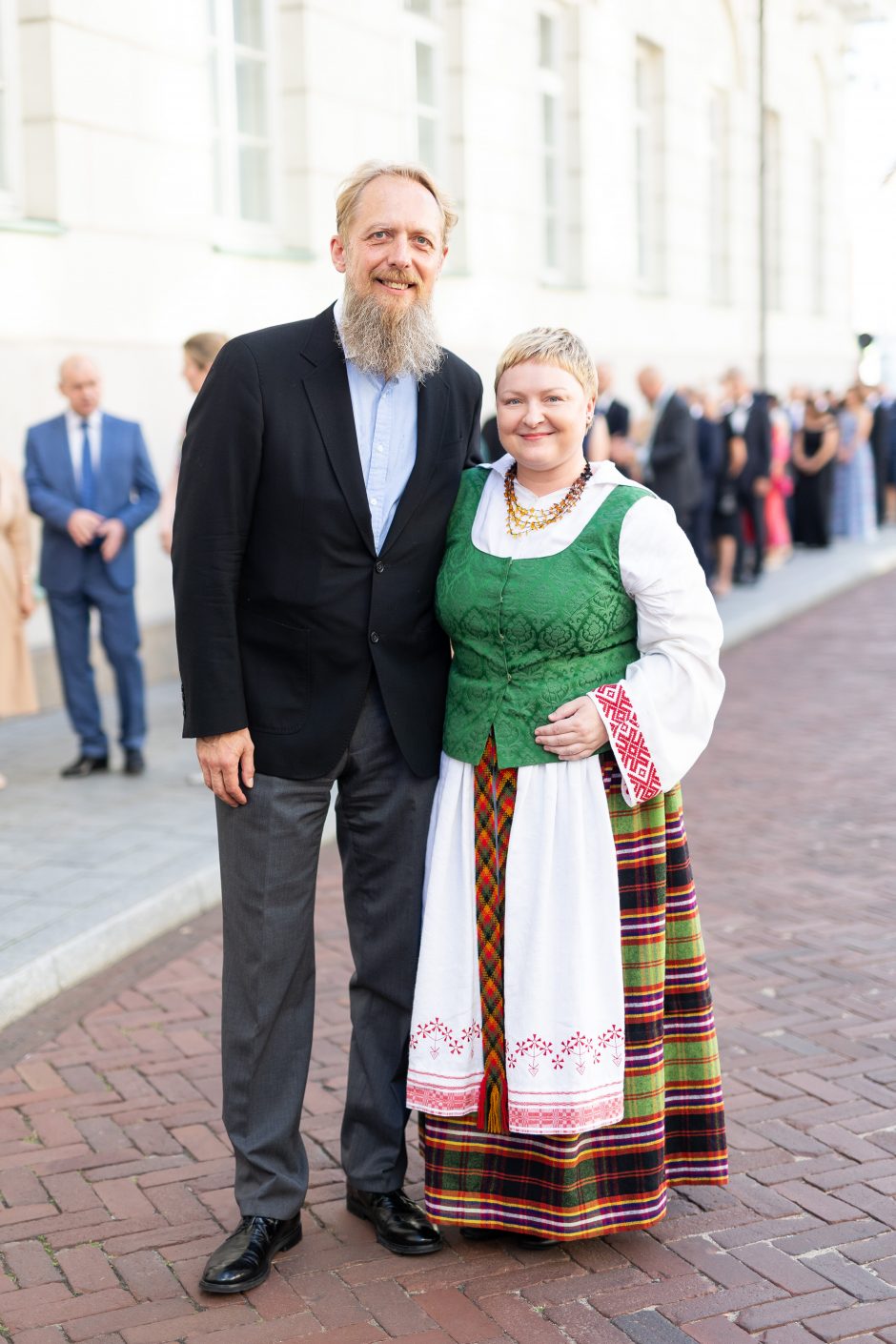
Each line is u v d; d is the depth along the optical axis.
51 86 7.75
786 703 8.89
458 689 2.91
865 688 9.26
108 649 6.49
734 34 18.27
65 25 7.79
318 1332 2.71
